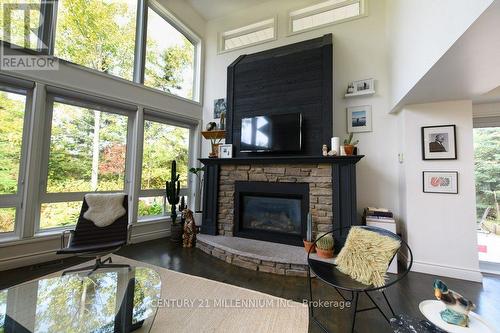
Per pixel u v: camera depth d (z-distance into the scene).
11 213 2.51
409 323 1.38
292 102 3.26
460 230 2.48
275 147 3.17
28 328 1.17
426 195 2.62
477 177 2.88
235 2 4.12
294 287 2.19
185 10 4.19
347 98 3.29
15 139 2.53
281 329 1.58
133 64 3.57
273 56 3.47
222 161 3.47
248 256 2.62
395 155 3.02
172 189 3.66
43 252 2.64
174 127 4.18
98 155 3.20
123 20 3.45
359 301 1.96
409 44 2.25
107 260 2.71
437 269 2.53
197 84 4.55
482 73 1.87
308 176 2.98
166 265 2.68
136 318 1.25
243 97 3.64
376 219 2.66
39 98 2.62
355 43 3.30
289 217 3.14
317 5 3.65
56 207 2.82
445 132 2.56
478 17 1.18
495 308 1.92
